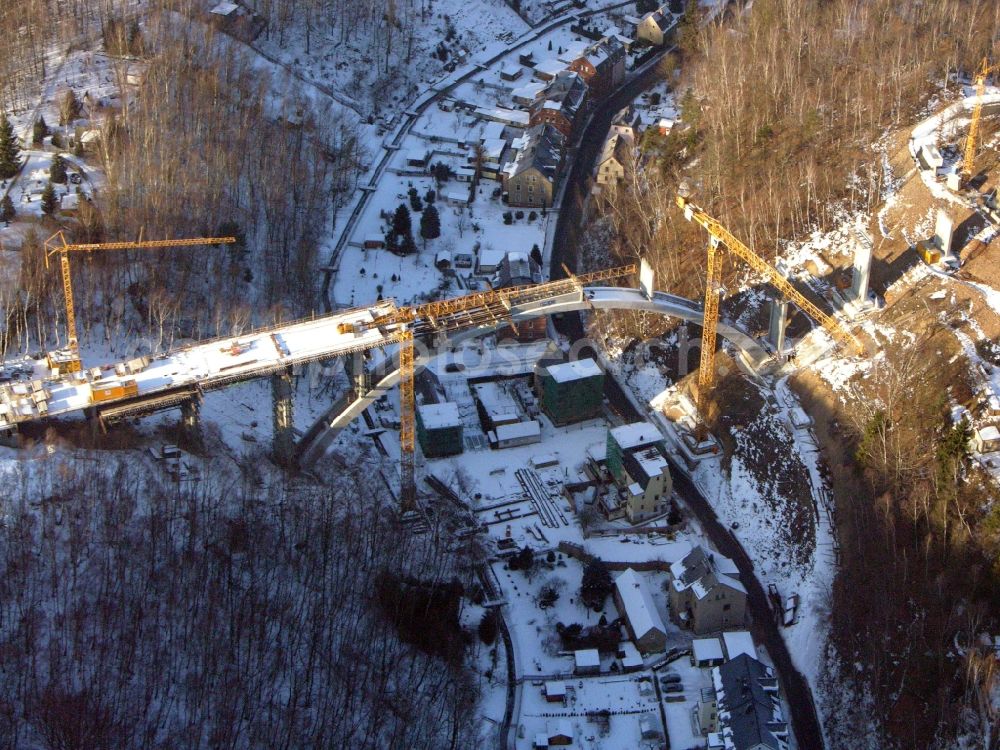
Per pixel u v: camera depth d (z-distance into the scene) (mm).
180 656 141625
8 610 141125
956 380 174000
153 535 150750
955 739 138125
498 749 144625
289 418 177500
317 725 138500
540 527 176750
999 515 150250
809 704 150250
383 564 160000
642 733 146000
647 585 168125
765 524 174000
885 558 157500
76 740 127500
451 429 186375
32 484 158750
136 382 169875
